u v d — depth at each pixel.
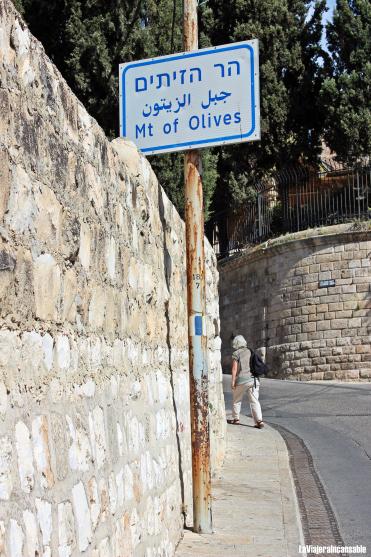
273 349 28.78
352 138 29.25
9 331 2.99
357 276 26.81
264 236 30.81
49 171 3.59
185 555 6.05
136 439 5.12
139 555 4.90
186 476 7.20
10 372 2.97
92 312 4.26
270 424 15.27
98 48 15.58
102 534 4.05
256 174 32.94
